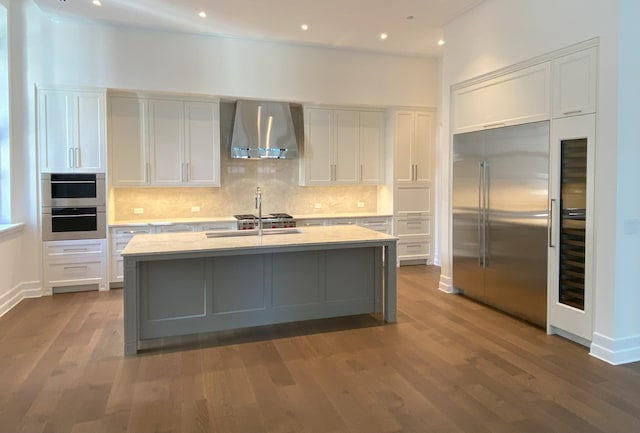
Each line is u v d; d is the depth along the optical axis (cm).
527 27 401
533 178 399
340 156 671
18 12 504
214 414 259
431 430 243
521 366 324
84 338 384
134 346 348
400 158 680
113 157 559
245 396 281
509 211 430
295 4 470
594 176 339
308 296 414
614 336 328
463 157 496
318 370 320
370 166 690
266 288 398
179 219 605
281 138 621
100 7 479
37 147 514
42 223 519
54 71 516
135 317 347
